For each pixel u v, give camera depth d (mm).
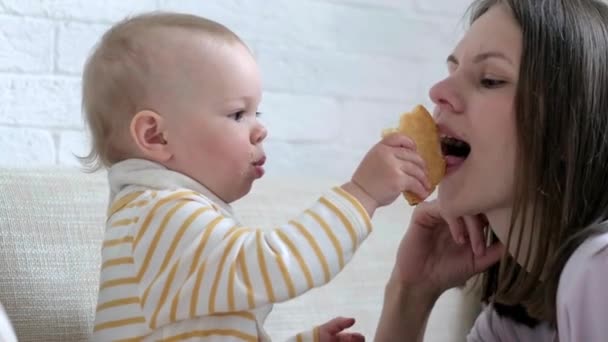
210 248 911
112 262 958
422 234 1240
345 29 1704
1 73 1427
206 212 936
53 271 1124
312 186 1408
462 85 1054
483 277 1266
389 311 1254
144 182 988
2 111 1431
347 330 1330
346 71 1708
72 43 1475
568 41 1001
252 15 1615
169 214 931
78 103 1484
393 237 1440
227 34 1043
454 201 1062
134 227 949
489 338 1249
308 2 1665
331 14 1688
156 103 1002
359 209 939
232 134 1005
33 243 1129
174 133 1001
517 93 1003
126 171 1006
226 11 1591
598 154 1000
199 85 1000
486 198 1044
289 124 1655
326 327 1073
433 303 1261
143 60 1013
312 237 919
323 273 918
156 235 928
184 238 919
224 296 898
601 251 903
